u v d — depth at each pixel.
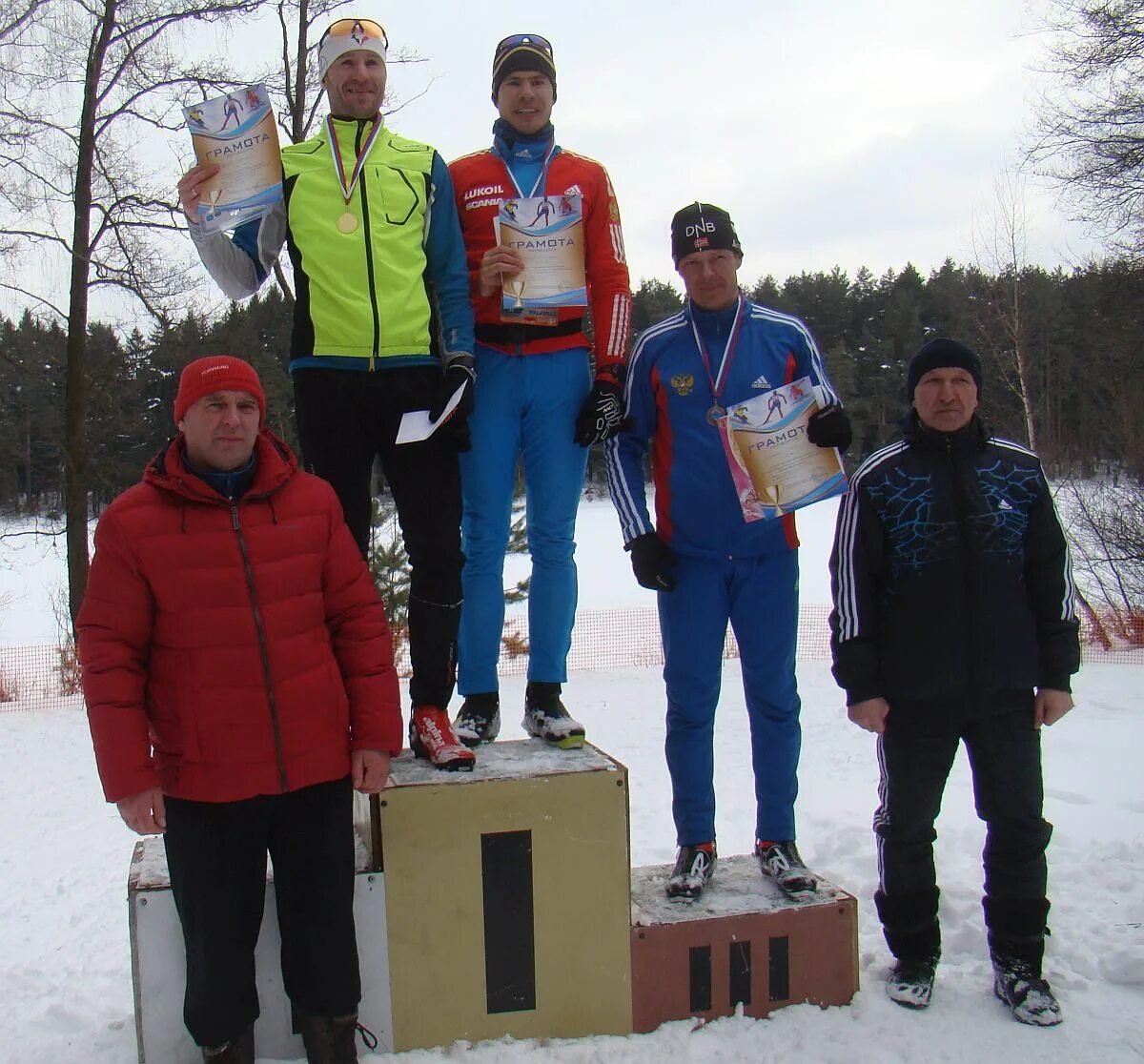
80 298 10.83
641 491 2.93
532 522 2.97
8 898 3.90
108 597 2.09
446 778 2.51
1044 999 2.63
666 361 2.91
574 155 3.05
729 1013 2.67
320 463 2.66
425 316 2.71
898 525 2.66
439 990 2.50
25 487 32.03
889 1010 2.70
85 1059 2.58
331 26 2.74
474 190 2.97
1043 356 27.41
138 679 2.11
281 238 2.75
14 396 19.12
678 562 2.89
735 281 2.89
